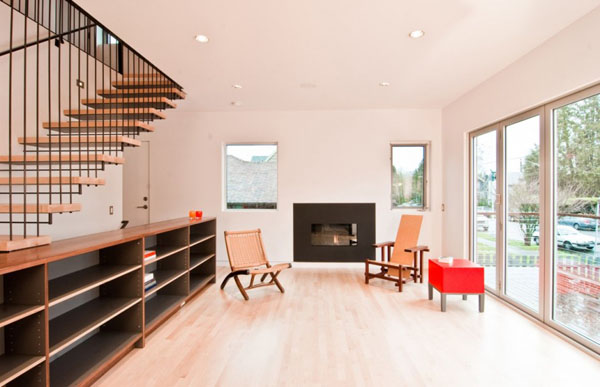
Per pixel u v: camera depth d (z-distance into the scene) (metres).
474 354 2.46
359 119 5.38
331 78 3.89
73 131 3.28
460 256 4.65
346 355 2.45
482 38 2.86
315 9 2.39
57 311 2.25
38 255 1.73
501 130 3.72
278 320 3.14
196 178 5.53
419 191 5.43
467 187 4.53
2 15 2.69
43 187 3.03
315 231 5.50
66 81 3.49
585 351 2.47
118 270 2.43
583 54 2.47
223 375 2.19
